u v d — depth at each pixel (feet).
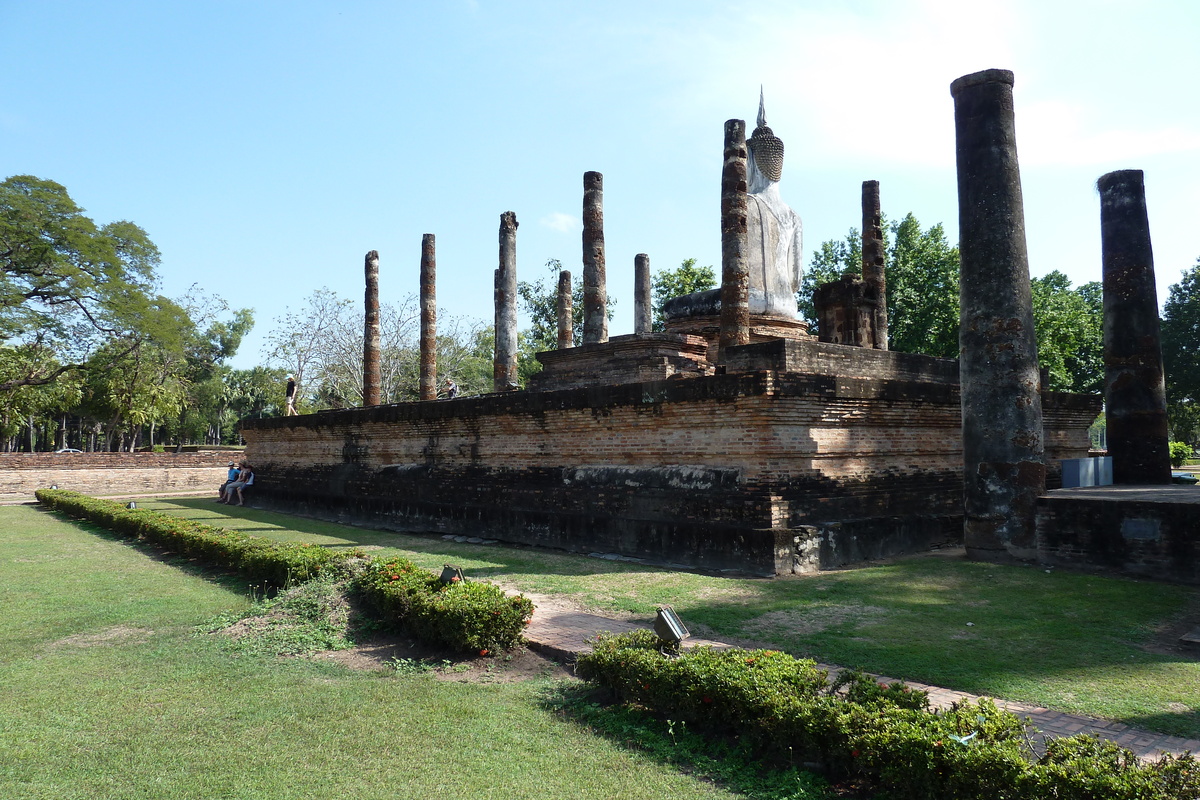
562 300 93.81
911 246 122.31
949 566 37.50
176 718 20.21
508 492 53.21
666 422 42.98
